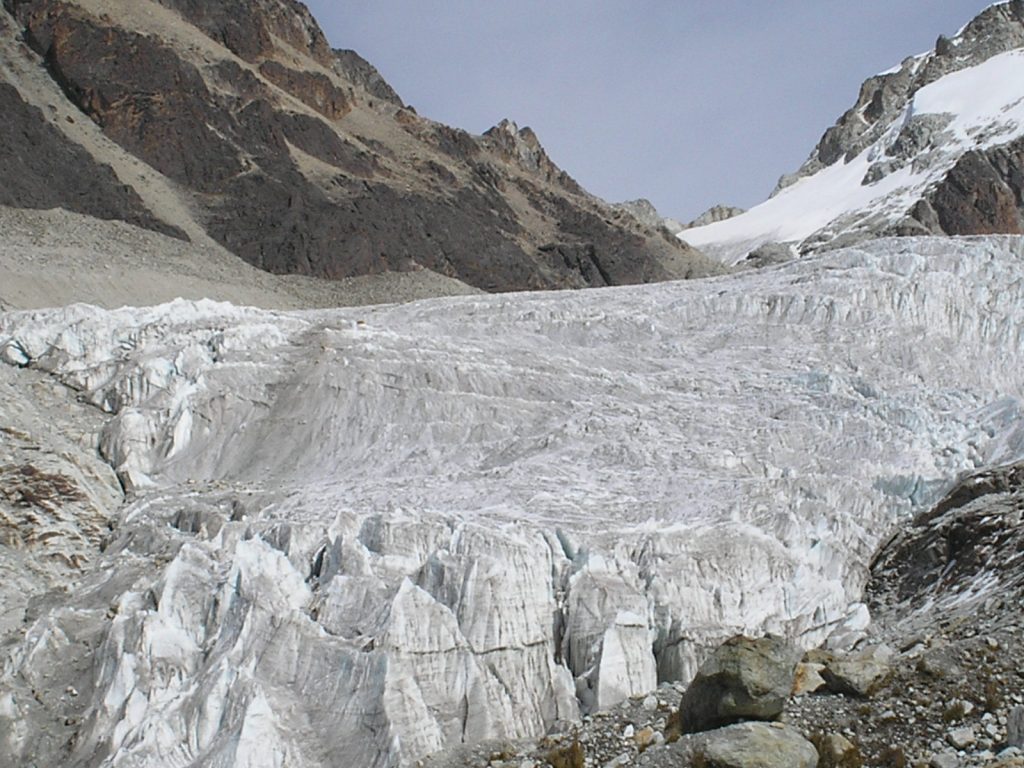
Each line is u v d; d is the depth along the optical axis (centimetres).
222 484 3300
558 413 3612
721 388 3941
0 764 2155
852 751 1834
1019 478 2803
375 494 2991
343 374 3647
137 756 2069
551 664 2306
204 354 3731
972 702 1898
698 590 2430
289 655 2272
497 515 2706
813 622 2461
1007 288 4966
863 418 3541
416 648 2217
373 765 2078
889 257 5212
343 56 14275
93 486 3206
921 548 2683
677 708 2133
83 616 2516
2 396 3459
